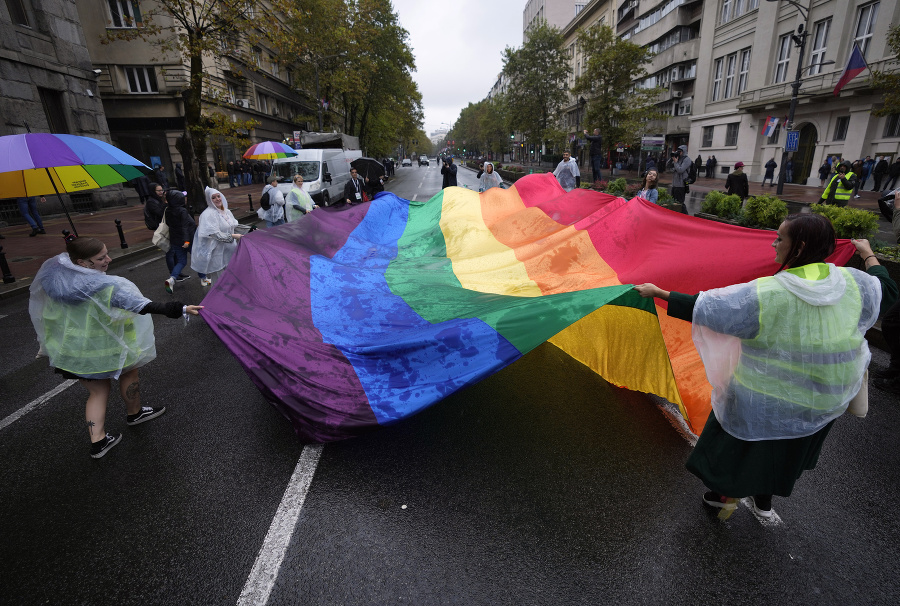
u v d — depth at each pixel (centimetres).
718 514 292
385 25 3875
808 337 219
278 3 1581
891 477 330
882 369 484
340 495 314
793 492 317
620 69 2736
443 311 407
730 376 245
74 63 1809
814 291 212
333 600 241
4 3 1514
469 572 255
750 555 265
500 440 373
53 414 431
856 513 297
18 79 1562
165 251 818
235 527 289
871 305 220
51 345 330
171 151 2652
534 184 686
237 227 712
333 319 406
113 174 609
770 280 222
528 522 289
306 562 263
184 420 411
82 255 318
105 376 344
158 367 524
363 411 341
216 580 254
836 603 237
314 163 1625
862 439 373
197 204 1697
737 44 2908
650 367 430
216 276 691
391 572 256
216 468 345
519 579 251
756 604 237
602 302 312
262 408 430
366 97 4128
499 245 576
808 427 231
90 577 257
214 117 1650
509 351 329
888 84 1491
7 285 837
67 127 1775
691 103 3544
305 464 347
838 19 2133
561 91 4069
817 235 216
